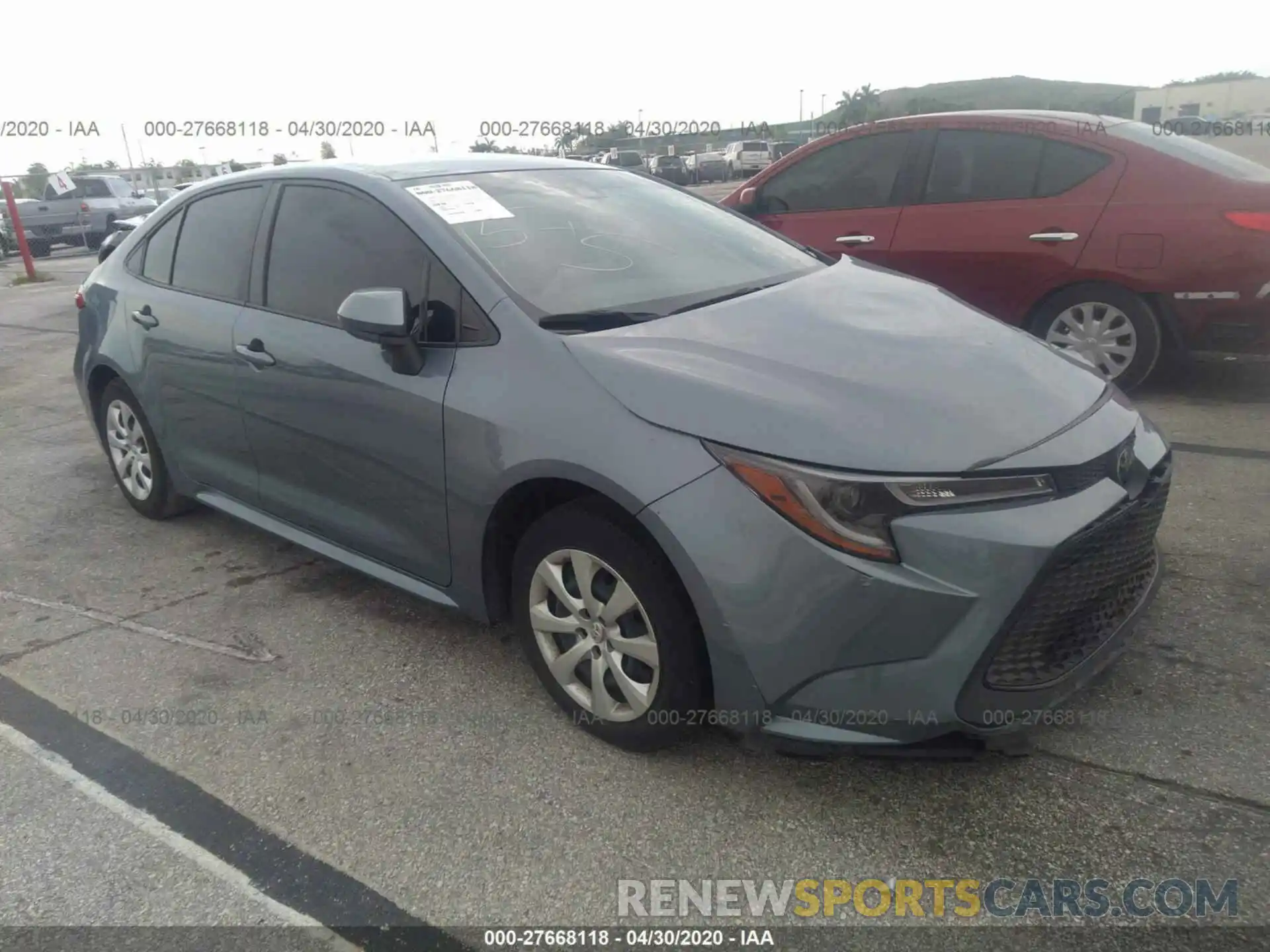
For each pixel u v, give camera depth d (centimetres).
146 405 437
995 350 291
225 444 396
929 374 266
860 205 638
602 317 293
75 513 496
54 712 318
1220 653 310
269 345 356
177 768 286
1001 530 227
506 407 278
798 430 238
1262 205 517
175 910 234
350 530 347
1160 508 278
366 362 320
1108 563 251
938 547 225
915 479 229
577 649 283
